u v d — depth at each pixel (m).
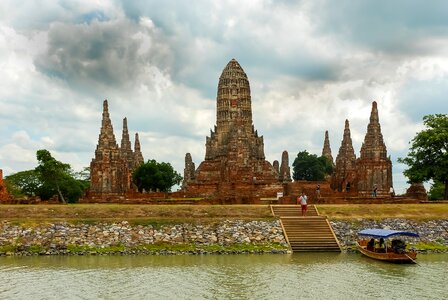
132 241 67.81
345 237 70.81
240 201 89.00
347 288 46.88
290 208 79.75
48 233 68.44
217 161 137.38
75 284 48.44
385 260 59.31
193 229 70.94
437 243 70.25
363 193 103.06
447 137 100.19
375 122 105.56
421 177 101.25
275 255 64.44
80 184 141.12
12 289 46.72
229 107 142.62
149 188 143.88
